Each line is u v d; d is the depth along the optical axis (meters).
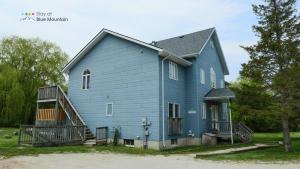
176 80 20.59
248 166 11.20
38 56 40.75
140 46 19.70
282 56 16.06
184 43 24.08
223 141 22.84
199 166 11.16
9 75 34.28
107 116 20.86
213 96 21.73
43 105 35.62
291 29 16.38
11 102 33.06
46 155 13.91
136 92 19.42
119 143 19.64
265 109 16.05
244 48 17.00
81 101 22.92
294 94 15.37
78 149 16.47
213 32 25.14
